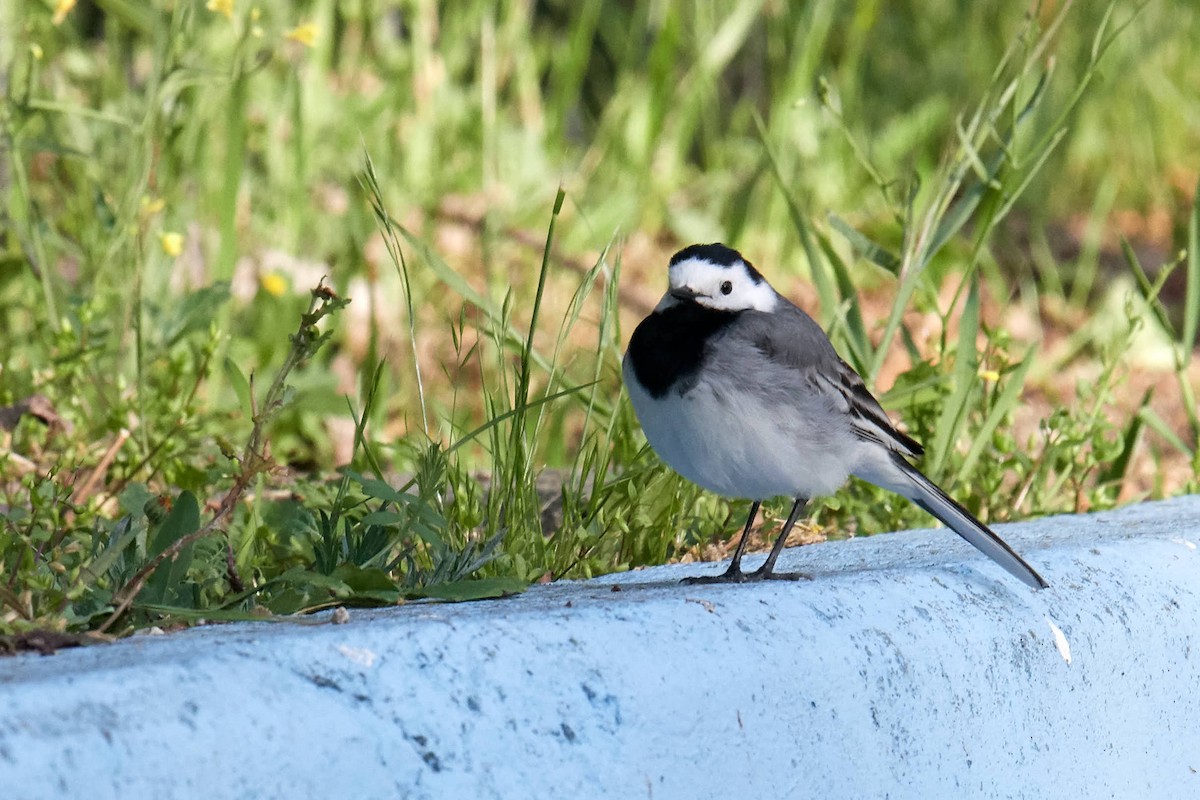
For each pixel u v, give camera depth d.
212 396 11.91
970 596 6.61
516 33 20.08
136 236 10.90
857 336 10.80
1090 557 7.30
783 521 9.57
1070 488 11.44
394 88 18.45
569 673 5.09
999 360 10.98
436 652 4.92
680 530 9.27
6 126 10.90
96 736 4.12
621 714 5.10
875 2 20.33
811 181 19.97
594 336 16.83
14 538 7.18
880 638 6.04
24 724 4.05
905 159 21.16
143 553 6.61
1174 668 7.25
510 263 18.09
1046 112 22.52
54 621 5.69
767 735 5.49
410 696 4.75
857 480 10.59
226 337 11.82
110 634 5.85
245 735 4.37
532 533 8.24
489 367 15.48
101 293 11.44
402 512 7.31
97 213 11.98
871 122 22.72
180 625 6.12
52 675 4.43
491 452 8.48
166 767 4.19
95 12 18.48
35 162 15.66
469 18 19.42
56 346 10.34
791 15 21.70
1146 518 9.02
